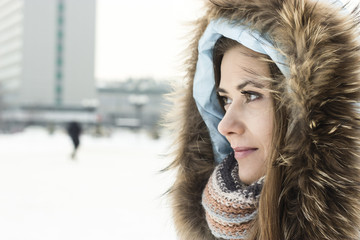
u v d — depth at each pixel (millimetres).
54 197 5793
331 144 686
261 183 785
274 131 750
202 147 1050
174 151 1097
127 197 5805
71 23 56938
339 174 685
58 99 56250
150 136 26703
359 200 689
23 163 10820
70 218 4453
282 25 718
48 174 8570
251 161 814
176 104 1098
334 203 689
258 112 787
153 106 58500
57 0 56250
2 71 62938
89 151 15797
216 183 867
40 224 4188
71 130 12234
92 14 57906
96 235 3748
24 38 54781
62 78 56500
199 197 1032
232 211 807
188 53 1043
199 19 975
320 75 678
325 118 690
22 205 5180
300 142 709
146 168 9820
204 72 959
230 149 1025
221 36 852
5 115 46000
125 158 12797
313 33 689
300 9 699
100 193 6176
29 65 55031
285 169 739
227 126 811
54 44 56094
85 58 57406
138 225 4102
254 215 796
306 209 698
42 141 22766
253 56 778
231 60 830
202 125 1056
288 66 722
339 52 688
